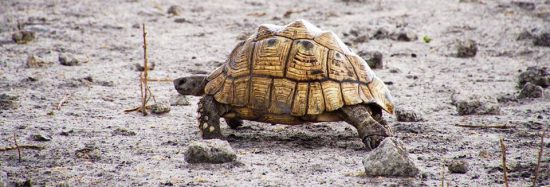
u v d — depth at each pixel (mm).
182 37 49406
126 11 57375
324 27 52938
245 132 27547
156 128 27953
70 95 33656
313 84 24391
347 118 24547
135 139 26172
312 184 20906
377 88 25281
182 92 27719
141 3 60500
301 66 24656
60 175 21750
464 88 36625
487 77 39344
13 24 52031
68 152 24328
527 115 30531
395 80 38531
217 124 25547
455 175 21828
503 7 59156
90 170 22312
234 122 27938
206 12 58250
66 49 44906
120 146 25188
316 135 27109
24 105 31500
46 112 30328
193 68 41000
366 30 51156
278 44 25219
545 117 30125
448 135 26984
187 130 27641
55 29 50344
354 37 49188
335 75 24672
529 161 23250
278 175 21734
